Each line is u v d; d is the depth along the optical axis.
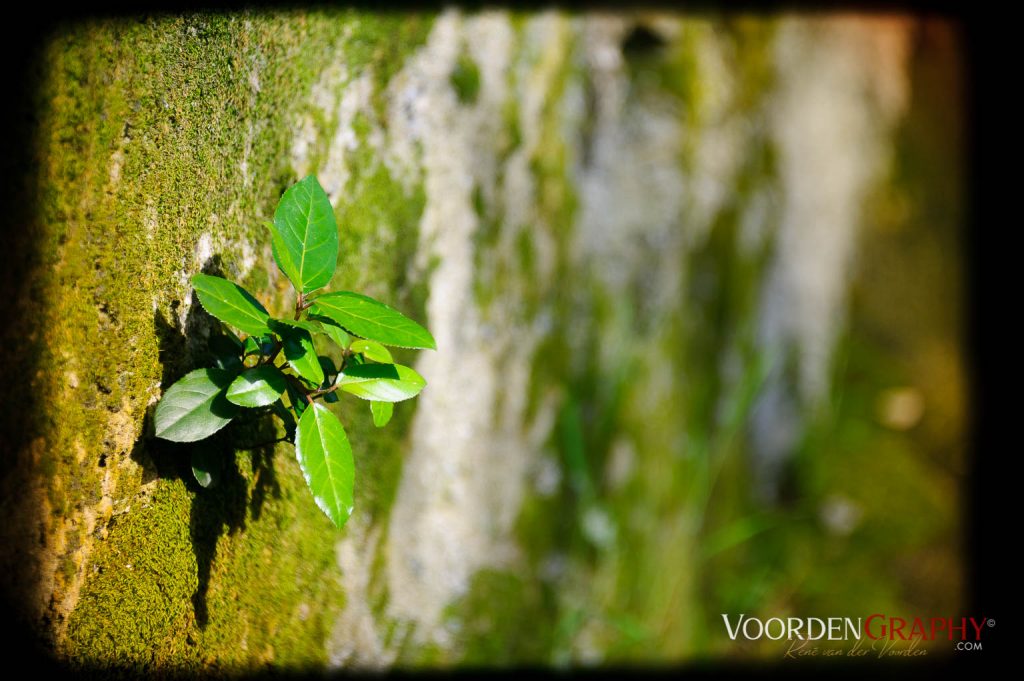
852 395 2.22
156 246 0.98
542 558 1.38
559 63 1.35
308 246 0.96
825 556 1.95
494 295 1.23
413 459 1.16
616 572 1.52
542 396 1.36
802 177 2.02
